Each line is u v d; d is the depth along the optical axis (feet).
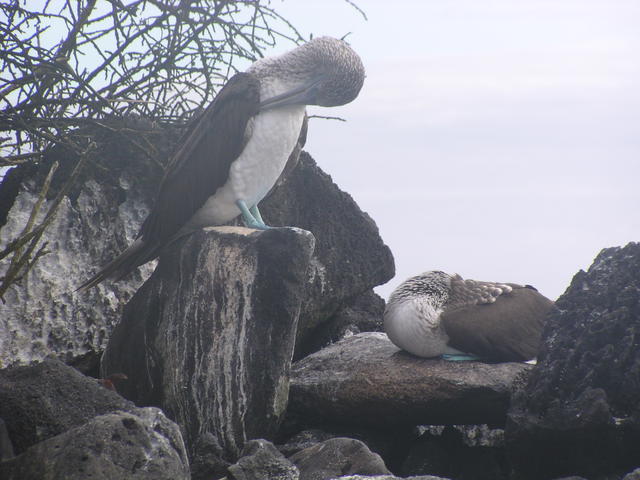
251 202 37.83
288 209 45.78
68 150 44.42
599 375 31.50
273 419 34.42
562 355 32.83
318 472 29.04
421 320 36.27
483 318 36.19
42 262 41.88
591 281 35.58
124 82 46.62
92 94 44.78
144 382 37.27
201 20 46.91
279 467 27.48
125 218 45.34
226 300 35.53
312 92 35.91
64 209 43.34
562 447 31.24
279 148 36.76
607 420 30.22
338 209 46.96
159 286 37.83
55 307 41.70
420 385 35.22
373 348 38.91
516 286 38.60
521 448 31.86
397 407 35.78
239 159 36.55
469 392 34.47
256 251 35.22
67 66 43.11
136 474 23.21
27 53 43.21
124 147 45.98
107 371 38.93
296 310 34.73
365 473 28.84
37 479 22.89
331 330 47.67
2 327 40.04
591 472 31.32
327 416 37.47
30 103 44.34
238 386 34.73
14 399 26.58
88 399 27.53
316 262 45.47
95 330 42.57
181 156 37.76
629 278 34.47
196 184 37.06
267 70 36.29
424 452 36.17
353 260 47.03
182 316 36.50
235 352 34.96
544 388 31.94
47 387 27.50
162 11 46.09
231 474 27.02
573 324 34.06
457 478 35.78
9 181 42.70
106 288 43.34
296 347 45.96
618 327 32.48
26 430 26.18
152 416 25.05
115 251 44.62
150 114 46.34
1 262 40.60
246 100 35.86
